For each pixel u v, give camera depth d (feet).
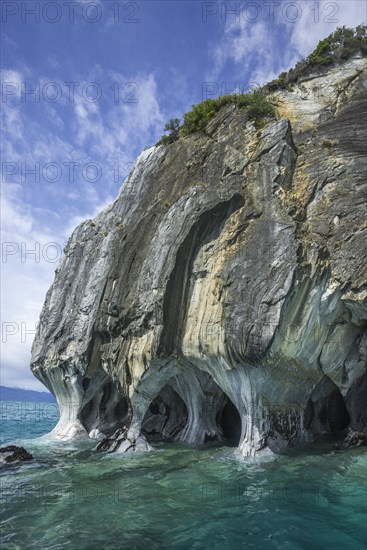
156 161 80.07
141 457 53.83
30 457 55.67
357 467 43.16
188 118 79.56
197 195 62.03
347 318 52.75
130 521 32.78
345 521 31.24
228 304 51.90
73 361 70.95
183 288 58.08
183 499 37.19
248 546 27.96
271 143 61.31
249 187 59.93
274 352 48.73
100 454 57.41
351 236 52.47
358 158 58.85
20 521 33.42
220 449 54.95
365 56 73.15
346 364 55.72
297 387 53.78
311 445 53.31
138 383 58.85
